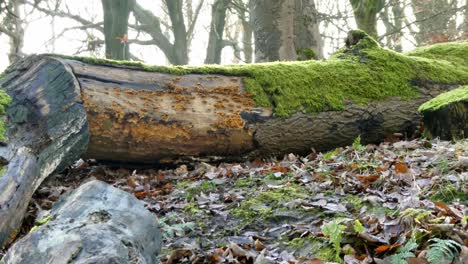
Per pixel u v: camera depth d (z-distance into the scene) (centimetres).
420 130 655
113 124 525
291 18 1000
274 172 511
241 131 577
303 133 609
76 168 611
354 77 659
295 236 360
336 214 380
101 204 226
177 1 2166
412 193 378
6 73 513
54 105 479
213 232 396
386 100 659
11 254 206
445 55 795
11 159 403
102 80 526
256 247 355
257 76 604
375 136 659
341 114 629
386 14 2128
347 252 306
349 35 735
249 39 2484
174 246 370
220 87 582
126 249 207
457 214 314
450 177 391
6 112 452
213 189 488
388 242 304
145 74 557
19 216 377
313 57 1005
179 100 557
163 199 481
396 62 695
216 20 2206
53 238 205
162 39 2170
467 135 561
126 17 1767
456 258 266
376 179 430
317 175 470
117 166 589
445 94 620
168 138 554
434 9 2125
